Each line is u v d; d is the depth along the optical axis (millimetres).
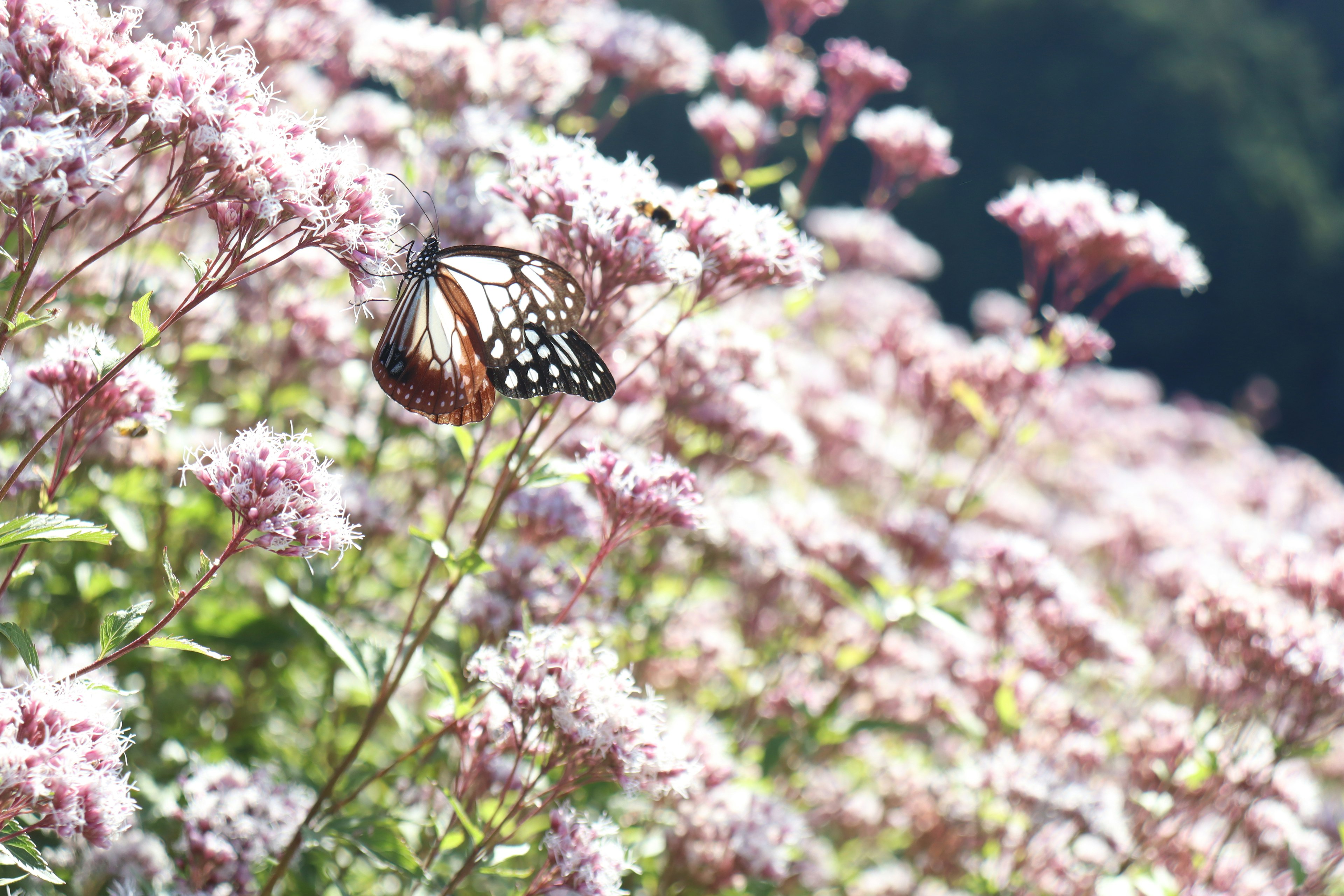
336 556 6574
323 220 4059
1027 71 57750
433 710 5520
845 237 16781
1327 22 82000
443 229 6676
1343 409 68250
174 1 6949
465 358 5039
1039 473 16203
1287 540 8594
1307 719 7219
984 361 9594
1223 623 7633
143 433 4559
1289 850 7152
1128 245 8414
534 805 4930
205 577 3848
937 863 8422
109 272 7027
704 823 6211
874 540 8547
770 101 9766
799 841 6953
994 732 8680
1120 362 65938
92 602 6141
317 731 6633
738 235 5477
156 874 5109
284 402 7434
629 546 7578
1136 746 8469
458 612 6094
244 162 3777
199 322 7246
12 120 3414
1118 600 11711
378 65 8070
